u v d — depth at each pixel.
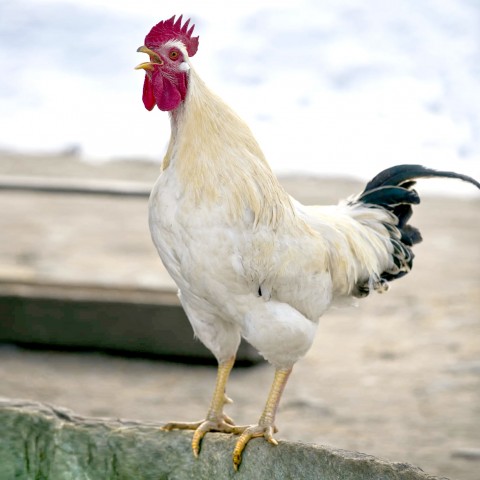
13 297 12.58
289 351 5.91
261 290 5.76
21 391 11.17
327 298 6.19
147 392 11.23
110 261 16.25
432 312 14.12
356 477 5.18
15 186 15.24
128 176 21.98
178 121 5.67
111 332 12.46
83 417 6.03
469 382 11.44
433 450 9.59
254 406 10.75
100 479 5.80
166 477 5.75
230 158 5.62
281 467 5.46
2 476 5.91
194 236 5.59
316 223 6.35
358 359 12.35
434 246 17.70
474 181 6.85
